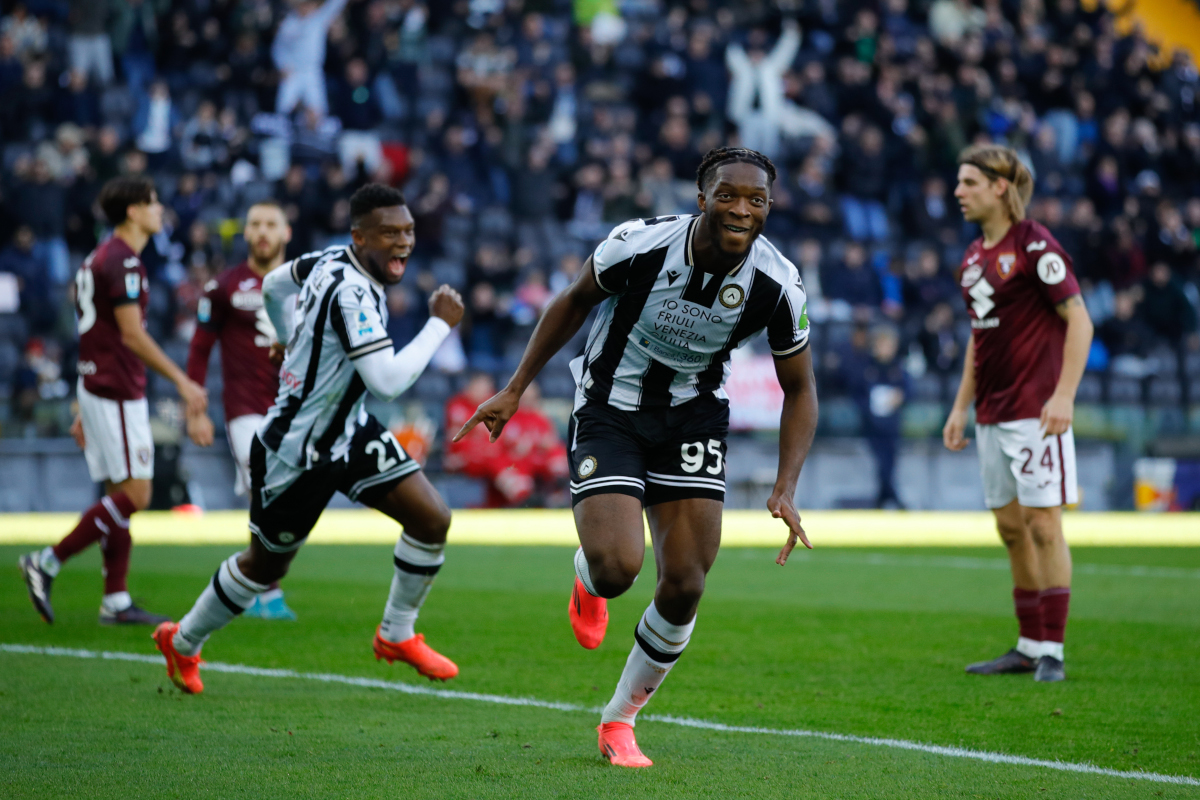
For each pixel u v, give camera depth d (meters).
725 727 11.92
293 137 51.25
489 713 12.45
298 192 47.22
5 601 20.88
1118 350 53.88
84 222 47.09
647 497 10.82
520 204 52.56
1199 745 11.20
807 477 47.88
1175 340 54.69
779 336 10.78
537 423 43.88
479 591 22.73
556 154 54.81
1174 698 13.44
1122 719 12.34
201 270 45.00
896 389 47.19
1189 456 50.19
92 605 20.36
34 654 15.58
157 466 39.47
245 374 19.42
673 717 12.39
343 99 53.22
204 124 51.25
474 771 10.02
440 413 44.53
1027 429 15.00
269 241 19.33
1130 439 50.84
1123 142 63.75
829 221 54.69
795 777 9.90
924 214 56.59
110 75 54.06
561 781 9.70
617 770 10.09
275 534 12.81
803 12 65.00
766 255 10.52
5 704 12.57
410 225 12.64
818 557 30.92
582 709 12.69
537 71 57.06
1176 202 66.00
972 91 62.25
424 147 53.09
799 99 60.44
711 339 10.56
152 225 18.66
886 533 38.44
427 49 59.03
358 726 11.74
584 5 64.00
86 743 10.91
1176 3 80.94
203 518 36.84
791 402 10.96
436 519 12.97
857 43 64.25
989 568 27.78
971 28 68.38
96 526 18.02
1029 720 12.27
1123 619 19.75
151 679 13.98
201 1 57.22
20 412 41.31
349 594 21.95
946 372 50.31
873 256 54.50
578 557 11.38
